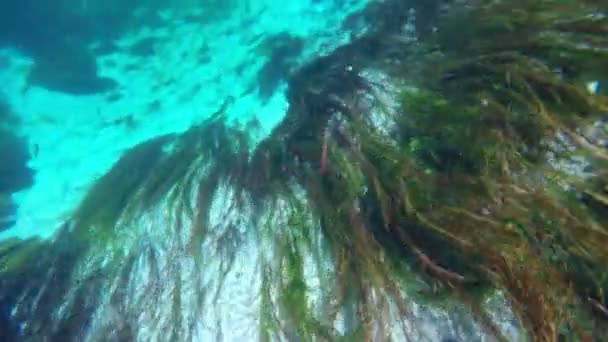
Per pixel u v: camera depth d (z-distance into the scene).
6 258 4.00
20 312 3.69
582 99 2.82
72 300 3.69
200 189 4.00
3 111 5.02
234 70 4.92
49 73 5.23
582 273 2.42
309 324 2.94
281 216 3.57
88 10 5.42
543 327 2.30
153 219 3.98
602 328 2.30
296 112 4.36
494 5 3.82
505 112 3.02
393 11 4.55
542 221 2.59
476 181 2.86
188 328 3.32
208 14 5.30
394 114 3.62
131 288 3.64
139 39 5.32
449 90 3.47
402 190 2.98
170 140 4.65
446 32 3.91
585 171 2.74
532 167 2.80
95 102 5.04
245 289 3.37
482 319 2.56
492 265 2.56
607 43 3.11
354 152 3.46
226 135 4.46
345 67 4.33
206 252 3.63
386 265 2.92
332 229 3.22
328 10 4.91
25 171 4.68
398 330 2.79
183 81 4.99
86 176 4.60
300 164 3.83
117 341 3.41
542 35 3.34
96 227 4.08
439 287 2.75
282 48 4.82
